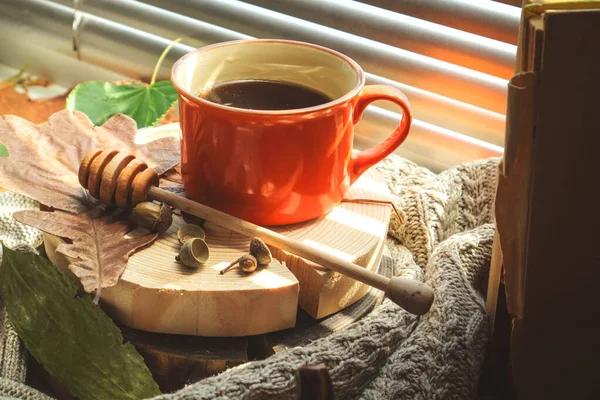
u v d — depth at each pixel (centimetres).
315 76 58
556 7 46
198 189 55
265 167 53
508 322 56
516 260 50
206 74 57
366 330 53
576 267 50
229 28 72
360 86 54
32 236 63
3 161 57
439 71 65
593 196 48
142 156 60
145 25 75
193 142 54
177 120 77
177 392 49
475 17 62
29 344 54
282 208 55
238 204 55
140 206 54
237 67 58
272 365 50
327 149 54
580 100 47
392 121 69
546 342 52
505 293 53
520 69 48
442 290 56
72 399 57
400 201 62
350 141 55
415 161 70
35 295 54
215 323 53
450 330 54
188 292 52
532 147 48
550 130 47
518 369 53
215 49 57
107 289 53
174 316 52
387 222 57
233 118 52
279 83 58
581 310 51
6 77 84
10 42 84
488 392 58
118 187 54
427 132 68
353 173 58
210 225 56
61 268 56
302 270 54
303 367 42
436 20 63
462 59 64
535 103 47
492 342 56
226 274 53
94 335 52
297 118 52
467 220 64
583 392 53
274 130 52
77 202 56
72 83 83
